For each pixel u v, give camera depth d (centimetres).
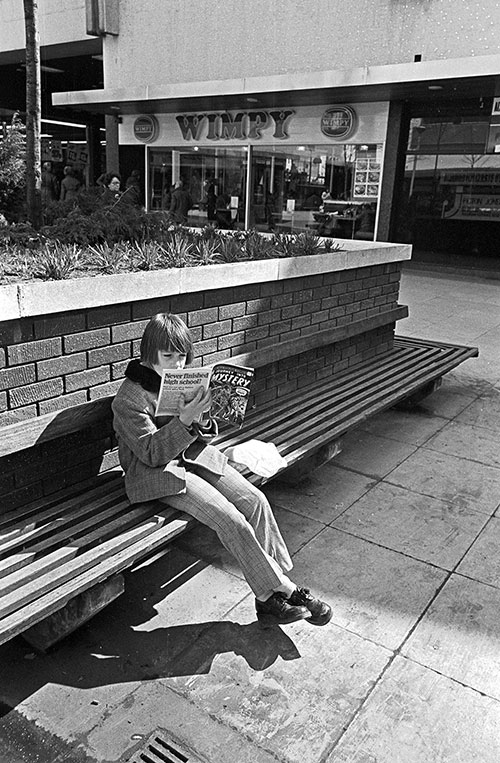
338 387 454
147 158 1628
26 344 247
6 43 1745
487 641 261
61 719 217
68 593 212
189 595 285
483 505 373
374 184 1288
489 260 1362
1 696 226
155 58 1489
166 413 251
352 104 1268
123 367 293
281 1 1271
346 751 208
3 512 259
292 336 417
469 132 1323
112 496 278
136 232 465
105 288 271
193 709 223
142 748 206
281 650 253
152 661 245
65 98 1480
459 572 306
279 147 1397
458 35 1098
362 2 1178
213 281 332
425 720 221
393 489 389
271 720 219
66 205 527
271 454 317
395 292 546
